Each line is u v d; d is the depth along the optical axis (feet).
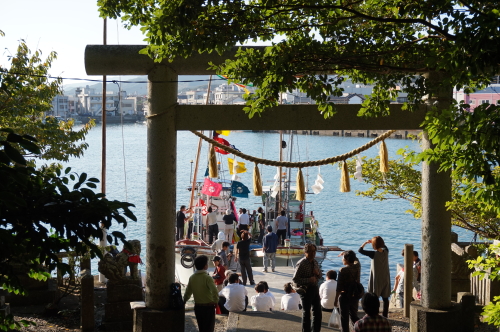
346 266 31.24
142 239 111.34
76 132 53.98
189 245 72.18
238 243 55.83
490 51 18.47
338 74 27.35
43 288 40.83
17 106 48.52
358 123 32.09
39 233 14.85
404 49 25.64
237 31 25.07
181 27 23.62
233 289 38.55
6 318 17.90
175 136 32.48
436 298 32.12
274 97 24.98
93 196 15.30
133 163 275.59
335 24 26.27
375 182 49.62
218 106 32.24
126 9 27.25
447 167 19.63
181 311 32.48
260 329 34.35
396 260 90.53
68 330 35.94
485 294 36.19
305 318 31.07
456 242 44.27
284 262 71.36
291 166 34.17
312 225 95.20
